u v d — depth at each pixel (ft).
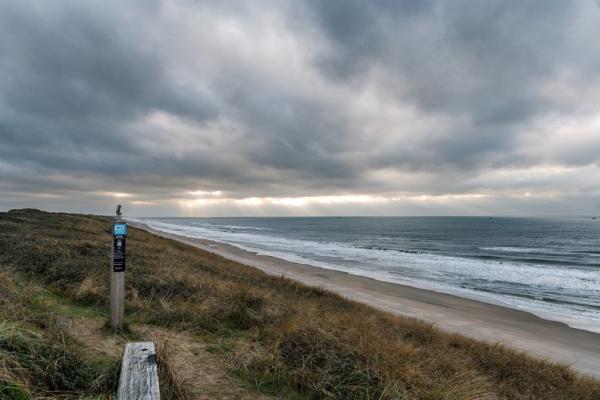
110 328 16.08
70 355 11.57
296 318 21.22
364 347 16.81
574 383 24.71
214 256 91.40
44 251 32.01
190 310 20.88
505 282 87.30
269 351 15.98
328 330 18.75
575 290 78.95
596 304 66.49
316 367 14.32
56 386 9.88
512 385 20.90
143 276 27.84
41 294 20.47
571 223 564.71
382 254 147.74
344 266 108.17
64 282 23.86
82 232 71.10
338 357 15.23
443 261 126.21
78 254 33.99
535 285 84.02
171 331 17.61
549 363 30.60
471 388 15.55
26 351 10.89
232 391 12.29
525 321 53.57
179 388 11.26
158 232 219.82
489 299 68.39
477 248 185.57
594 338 46.78
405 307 57.31
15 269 25.21
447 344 28.84
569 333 48.55
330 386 13.52
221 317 21.09
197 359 14.52
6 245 34.50
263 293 30.17
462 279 90.68
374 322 29.71
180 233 251.19
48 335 12.85
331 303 43.09
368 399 12.54
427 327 36.17
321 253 146.61
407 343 23.31
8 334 10.94
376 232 347.15
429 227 458.91
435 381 15.34
